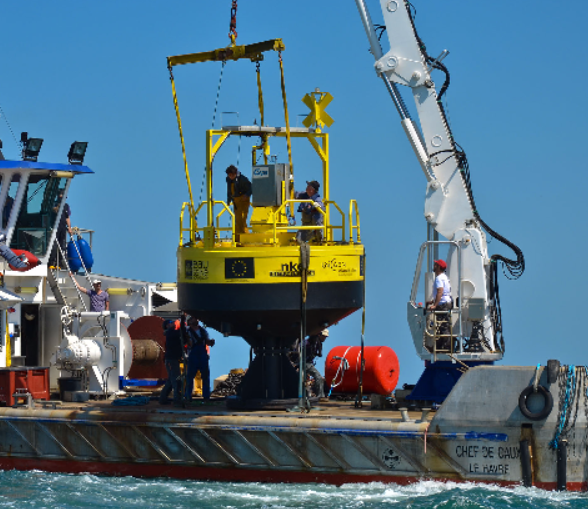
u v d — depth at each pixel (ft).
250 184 140.97
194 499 125.08
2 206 165.58
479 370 122.31
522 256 140.26
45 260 168.96
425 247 140.77
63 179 169.78
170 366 147.95
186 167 141.59
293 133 140.67
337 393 157.69
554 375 119.24
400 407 141.38
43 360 170.50
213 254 134.51
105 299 176.35
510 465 120.88
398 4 141.90
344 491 125.18
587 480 118.93
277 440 129.90
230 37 141.08
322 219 142.82
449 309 138.41
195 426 133.80
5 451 146.82
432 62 141.90
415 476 124.47
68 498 127.75
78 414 141.38
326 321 137.28
